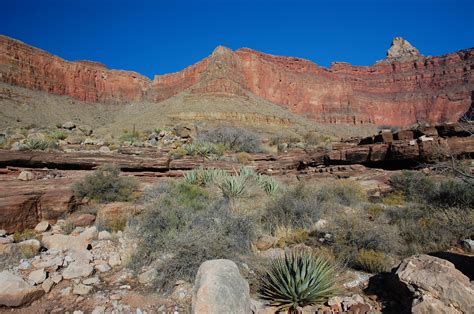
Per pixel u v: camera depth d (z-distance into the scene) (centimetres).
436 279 351
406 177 1098
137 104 10369
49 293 409
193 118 6231
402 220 686
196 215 682
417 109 12812
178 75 11675
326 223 667
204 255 486
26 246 503
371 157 1495
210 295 336
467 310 315
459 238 580
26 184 832
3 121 5250
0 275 394
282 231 670
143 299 409
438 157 1280
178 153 1586
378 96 14025
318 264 429
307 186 1018
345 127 11100
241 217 654
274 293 404
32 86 8125
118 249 559
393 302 377
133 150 1529
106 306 388
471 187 818
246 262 510
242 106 7275
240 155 1819
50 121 6494
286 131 6228
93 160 1170
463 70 12950
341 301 387
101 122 7894
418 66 14512
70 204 722
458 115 11825
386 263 495
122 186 867
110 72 10888
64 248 526
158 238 562
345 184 1095
